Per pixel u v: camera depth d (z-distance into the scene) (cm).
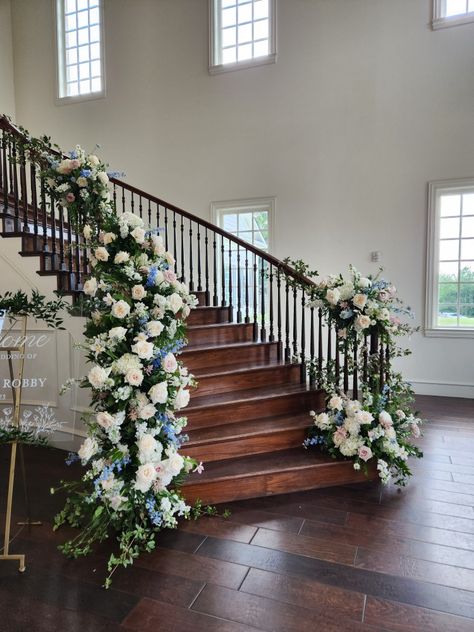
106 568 193
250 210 546
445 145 461
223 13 549
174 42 559
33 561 198
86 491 231
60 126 620
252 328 390
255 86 526
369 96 484
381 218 488
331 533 217
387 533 217
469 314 478
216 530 221
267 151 525
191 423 285
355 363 289
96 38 612
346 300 288
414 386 486
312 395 326
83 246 255
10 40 635
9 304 205
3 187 354
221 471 256
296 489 263
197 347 341
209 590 177
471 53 448
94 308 240
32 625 160
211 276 556
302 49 504
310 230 512
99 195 284
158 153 572
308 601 170
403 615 163
